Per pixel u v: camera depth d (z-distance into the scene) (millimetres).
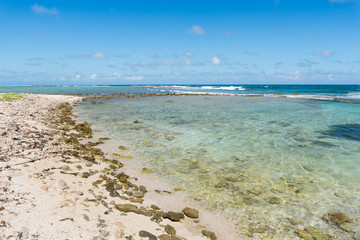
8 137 10219
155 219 5730
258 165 9750
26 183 6082
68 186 6566
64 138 12211
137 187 7500
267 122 19156
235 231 5520
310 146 12516
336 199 7055
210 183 8031
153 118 20734
